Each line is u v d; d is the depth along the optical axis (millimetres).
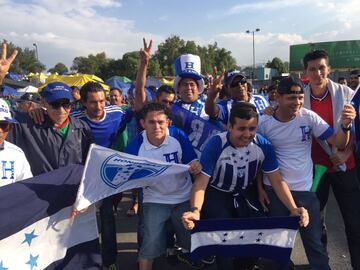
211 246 3225
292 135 3451
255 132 3211
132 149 3598
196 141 4277
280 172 3482
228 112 4590
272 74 59219
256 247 3275
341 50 35156
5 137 3189
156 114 3430
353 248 3752
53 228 3160
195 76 4508
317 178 3629
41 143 3434
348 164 3703
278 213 3457
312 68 3721
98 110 4047
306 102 3828
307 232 3449
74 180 3258
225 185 3457
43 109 3520
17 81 31094
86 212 3338
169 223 3680
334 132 3572
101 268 3393
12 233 2943
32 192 3053
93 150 3109
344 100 3695
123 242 5004
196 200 3215
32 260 3053
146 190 3586
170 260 4336
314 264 3430
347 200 3732
